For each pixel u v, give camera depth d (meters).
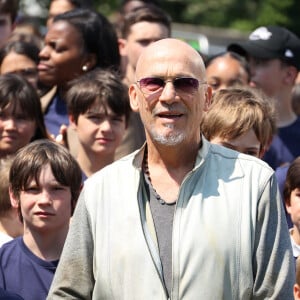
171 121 6.40
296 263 7.05
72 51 10.22
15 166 7.71
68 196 7.72
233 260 6.28
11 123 9.27
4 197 8.19
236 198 6.38
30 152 7.70
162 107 6.40
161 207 6.44
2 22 11.78
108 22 10.47
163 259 6.31
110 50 10.39
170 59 6.43
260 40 10.94
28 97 9.33
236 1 26.92
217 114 8.04
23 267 7.62
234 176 6.45
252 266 6.33
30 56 11.13
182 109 6.40
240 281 6.29
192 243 6.28
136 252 6.32
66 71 10.23
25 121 9.32
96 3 24.23
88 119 9.05
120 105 9.07
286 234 6.41
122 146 9.48
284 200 8.26
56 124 10.19
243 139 8.02
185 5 27.27
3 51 11.18
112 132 9.05
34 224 7.65
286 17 25.38
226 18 26.75
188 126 6.43
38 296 7.55
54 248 7.70
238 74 10.38
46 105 10.31
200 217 6.33
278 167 9.48
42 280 7.59
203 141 6.54
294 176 7.95
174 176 6.52
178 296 6.25
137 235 6.35
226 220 6.32
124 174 6.54
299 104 11.83
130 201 6.44
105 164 9.12
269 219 6.37
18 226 8.24
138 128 9.62
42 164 7.64
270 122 8.23
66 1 12.99
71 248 6.52
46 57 10.29
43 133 9.52
